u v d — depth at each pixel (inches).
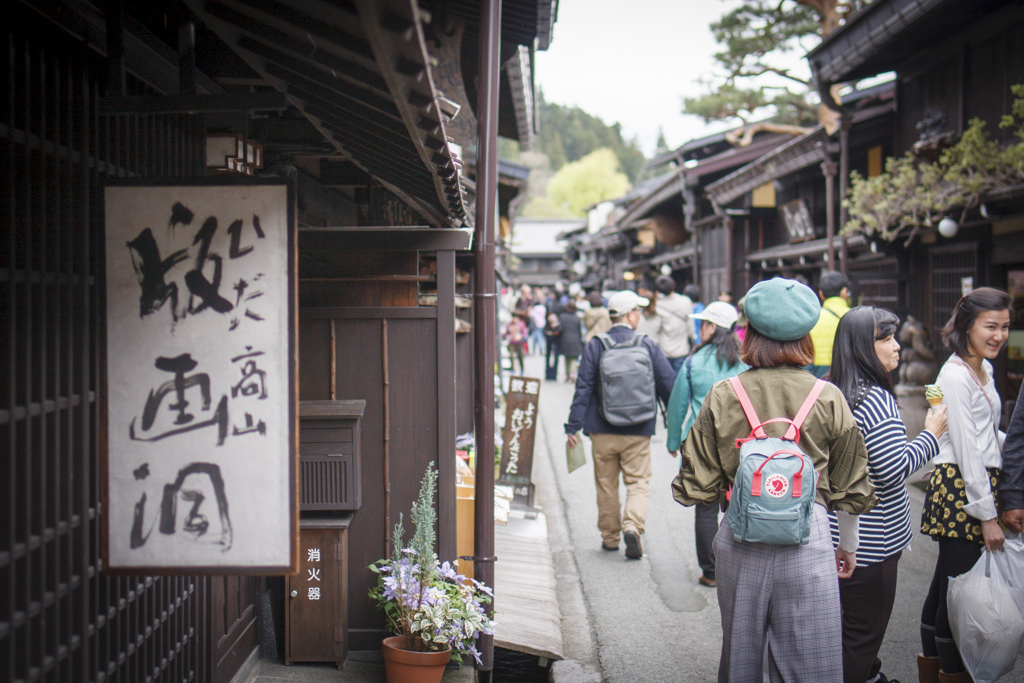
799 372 105.7
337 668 141.2
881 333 123.4
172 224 85.4
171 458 84.7
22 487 80.7
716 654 164.7
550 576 192.5
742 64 770.2
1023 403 120.3
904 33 381.1
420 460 145.9
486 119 139.6
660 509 283.6
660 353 224.4
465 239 144.0
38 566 83.0
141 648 103.4
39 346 83.2
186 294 85.4
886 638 169.0
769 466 97.2
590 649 167.8
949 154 333.4
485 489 145.3
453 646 134.5
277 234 85.2
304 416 140.1
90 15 92.4
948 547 130.1
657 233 1053.8
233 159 132.6
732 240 751.1
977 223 363.3
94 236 93.5
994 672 122.3
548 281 2554.1
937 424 123.2
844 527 112.0
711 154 865.5
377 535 145.9
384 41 56.2
